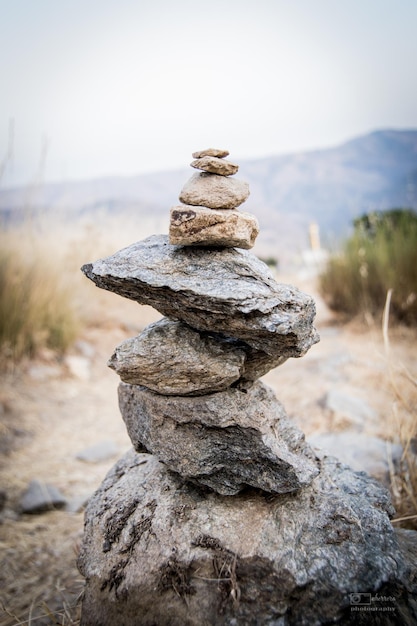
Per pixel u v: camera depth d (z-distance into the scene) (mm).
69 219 6816
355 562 1668
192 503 1829
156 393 1836
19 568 2555
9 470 3508
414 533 2031
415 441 3148
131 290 1708
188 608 1643
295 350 1641
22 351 5168
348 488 1947
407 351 5152
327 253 7410
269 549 1664
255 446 1711
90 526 1944
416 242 6055
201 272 1666
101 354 5844
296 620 1597
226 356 1758
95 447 3805
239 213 1702
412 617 1613
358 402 3943
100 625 1713
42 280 5598
